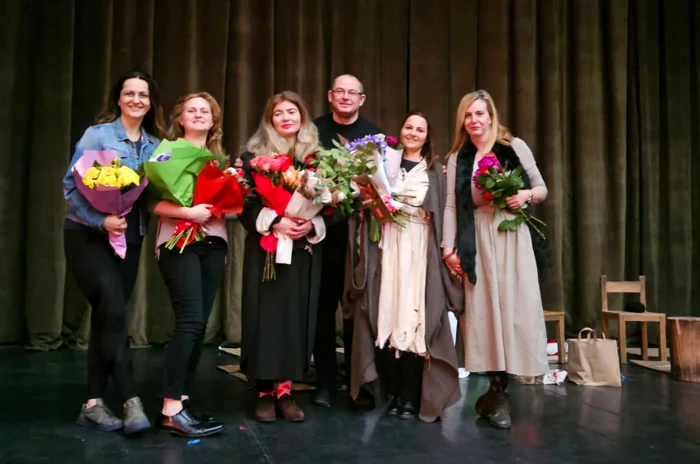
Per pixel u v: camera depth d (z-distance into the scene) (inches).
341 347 186.1
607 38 216.7
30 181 179.8
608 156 215.5
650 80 221.3
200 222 91.4
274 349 97.7
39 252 177.3
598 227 211.6
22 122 183.9
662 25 223.9
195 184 91.7
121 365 90.4
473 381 138.8
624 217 212.8
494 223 101.7
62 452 82.4
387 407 111.9
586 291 209.3
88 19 187.3
